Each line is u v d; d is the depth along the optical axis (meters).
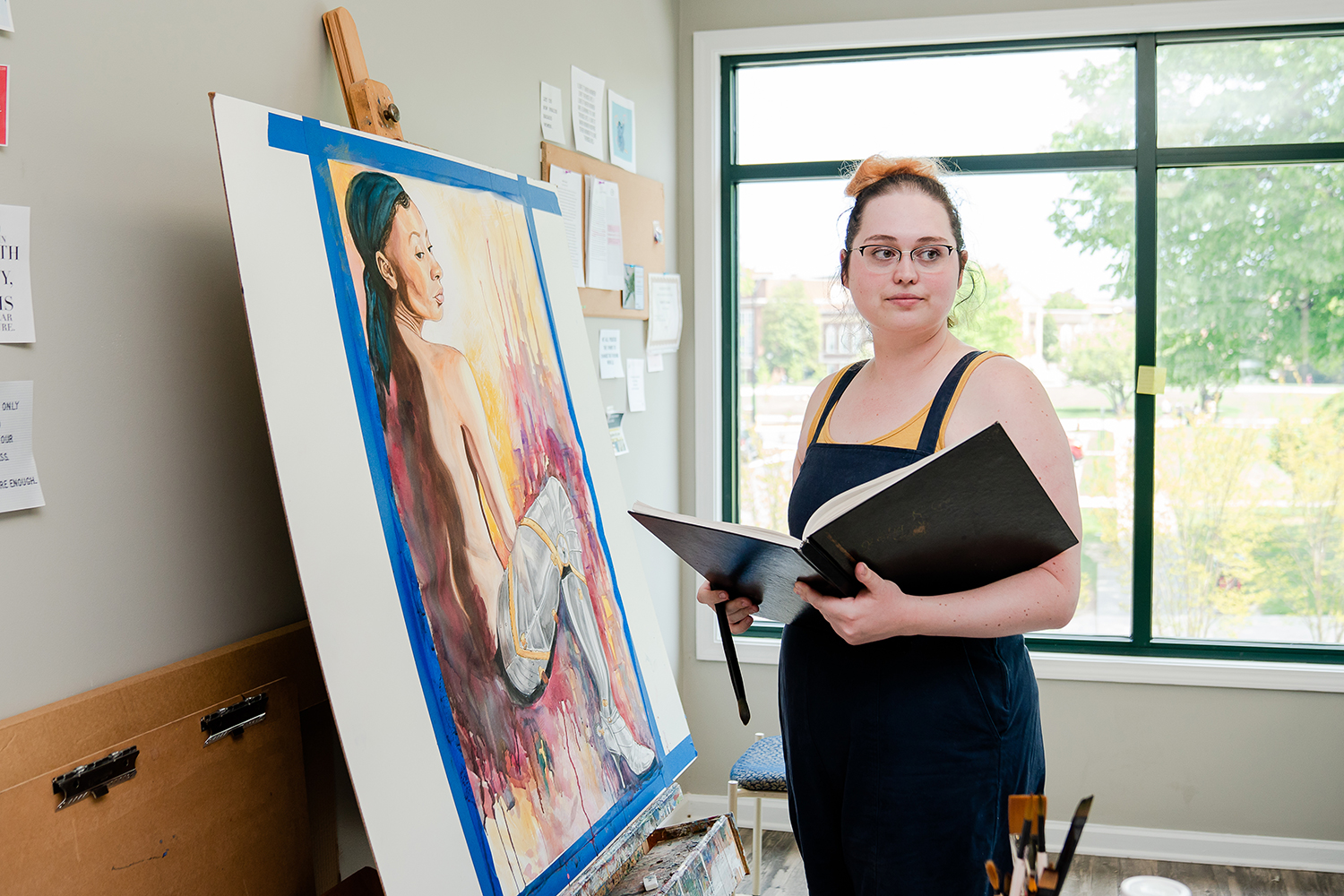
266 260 0.98
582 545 1.45
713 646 3.09
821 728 1.22
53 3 0.93
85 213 0.96
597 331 2.39
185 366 1.09
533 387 1.43
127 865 0.93
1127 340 2.86
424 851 0.98
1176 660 2.79
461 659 1.11
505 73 1.90
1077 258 2.89
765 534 1.02
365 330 1.09
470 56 1.76
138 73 1.03
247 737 1.09
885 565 1.04
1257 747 2.74
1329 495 2.77
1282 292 2.77
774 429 3.15
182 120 1.08
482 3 1.80
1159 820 2.81
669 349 2.93
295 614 1.25
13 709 0.88
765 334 3.14
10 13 0.89
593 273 2.35
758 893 2.34
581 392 1.57
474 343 1.30
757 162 3.10
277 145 1.03
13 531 0.89
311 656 1.22
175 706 1.01
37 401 0.91
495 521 1.25
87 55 0.97
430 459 1.15
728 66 3.07
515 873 1.08
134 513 1.02
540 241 1.55
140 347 1.03
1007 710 1.16
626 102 2.57
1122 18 2.73
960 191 1.31
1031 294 2.91
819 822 1.26
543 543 1.34
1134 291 2.85
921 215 1.18
